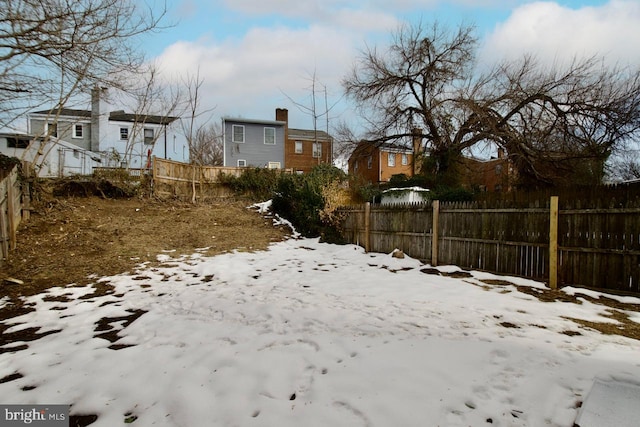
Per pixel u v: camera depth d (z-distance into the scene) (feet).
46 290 17.06
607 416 6.65
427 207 24.61
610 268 16.48
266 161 90.68
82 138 82.58
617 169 50.78
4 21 17.19
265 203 45.37
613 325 12.57
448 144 52.80
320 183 35.27
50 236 24.52
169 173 44.91
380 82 58.44
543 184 45.42
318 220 33.96
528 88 46.11
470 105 46.14
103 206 34.78
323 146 98.12
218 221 36.47
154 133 87.51
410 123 60.39
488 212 21.25
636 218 15.78
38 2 17.47
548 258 18.54
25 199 25.59
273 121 90.07
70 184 35.65
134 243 26.45
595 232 16.97
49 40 18.49
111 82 22.85
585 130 41.27
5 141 60.13
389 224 27.30
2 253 19.74
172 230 31.32
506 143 47.03
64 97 27.68
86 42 19.26
